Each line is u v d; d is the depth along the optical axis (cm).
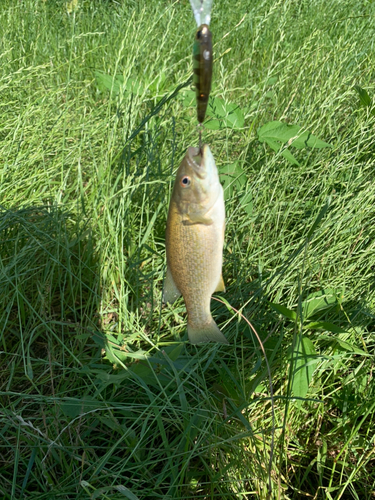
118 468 57
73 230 78
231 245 83
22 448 58
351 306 73
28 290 74
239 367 66
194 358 65
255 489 56
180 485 53
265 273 78
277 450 58
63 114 98
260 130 90
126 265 77
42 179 85
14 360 65
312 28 134
